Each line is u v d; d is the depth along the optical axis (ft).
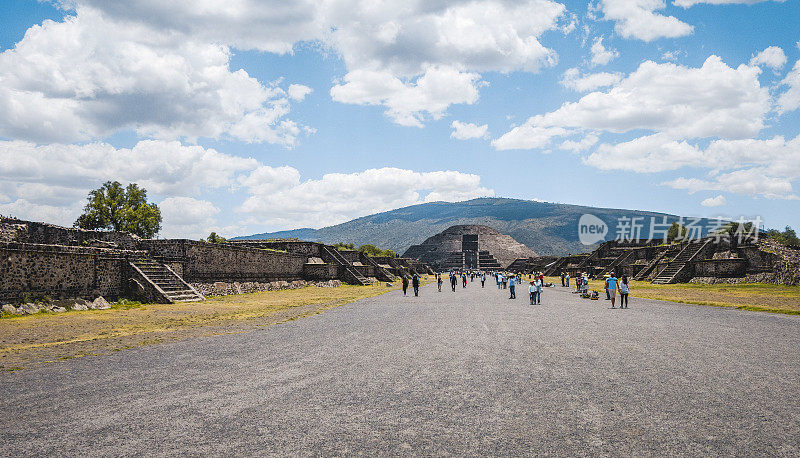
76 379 28.86
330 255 196.65
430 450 17.44
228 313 73.15
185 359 35.22
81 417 21.39
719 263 172.55
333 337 46.96
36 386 27.12
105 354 37.45
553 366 32.37
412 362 33.81
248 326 56.65
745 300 98.73
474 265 599.98
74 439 18.62
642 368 31.73
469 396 24.76
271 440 18.47
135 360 34.88
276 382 27.89
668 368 31.76
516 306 90.27
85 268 80.64
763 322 60.90
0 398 24.62
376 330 52.60
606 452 17.29
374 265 249.34
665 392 25.62
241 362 34.01
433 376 29.37
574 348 39.96
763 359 35.06
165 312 74.02
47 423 20.58
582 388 26.37
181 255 109.50
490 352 37.99
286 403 23.53
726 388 26.48
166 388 26.55
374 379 28.60
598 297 115.65
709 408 22.76
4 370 31.53
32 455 17.02
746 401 23.95
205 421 20.80
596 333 49.85
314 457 16.76
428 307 86.94
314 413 21.93
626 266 224.33
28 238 98.22
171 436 18.94
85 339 45.80
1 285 64.95
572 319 64.90
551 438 18.71
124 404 23.41
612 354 37.06
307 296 121.80
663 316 69.36
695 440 18.57
